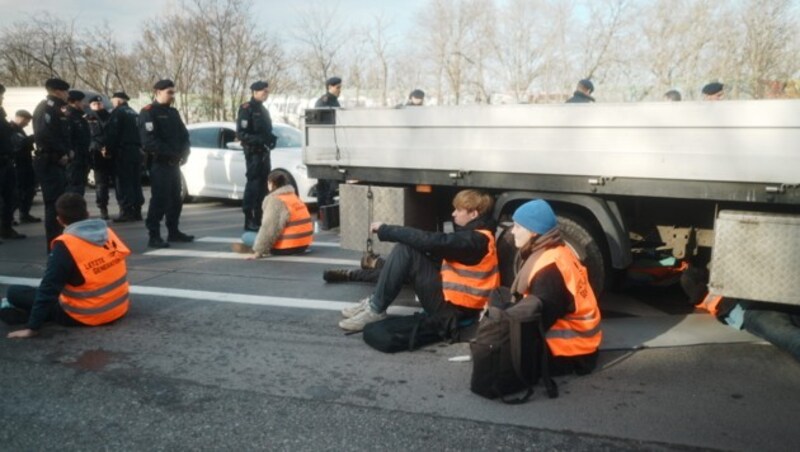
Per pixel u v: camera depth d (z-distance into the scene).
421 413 3.33
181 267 6.68
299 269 6.57
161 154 7.60
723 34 19.75
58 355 4.18
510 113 4.71
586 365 3.77
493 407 3.39
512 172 4.76
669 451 2.92
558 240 3.71
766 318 4.21
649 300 5.36
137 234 8.62
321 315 5.02
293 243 7.18
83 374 3.88
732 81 19.50
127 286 4.96
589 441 3.02
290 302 5.38
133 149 9.58
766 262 3.97
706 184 4.10
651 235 4.96
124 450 3.00
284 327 4.74
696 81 20.12
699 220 4.78
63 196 4.66
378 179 5.46
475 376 3.50
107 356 4.17
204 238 8.35
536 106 4.59
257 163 8.43
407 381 3.73
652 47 20.75
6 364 4.03
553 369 3.73
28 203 9.77
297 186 9.93
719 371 3.83
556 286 3.54
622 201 4.75
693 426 3.15
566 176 4.56
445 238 4.26
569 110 4.47
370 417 3.29
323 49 22.80
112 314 4.77
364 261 5.74
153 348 4.31
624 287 5.74
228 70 21.50
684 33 20.16
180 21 21.28
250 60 21.59
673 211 4.84
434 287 4.45
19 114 9.57
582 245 4.70
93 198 13.33
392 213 5.38
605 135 4.37
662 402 3.42
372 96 23.75
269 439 3.08
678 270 5.13
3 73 27.17
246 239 7.56
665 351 4.16
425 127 5.11
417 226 5.44
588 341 3.71
